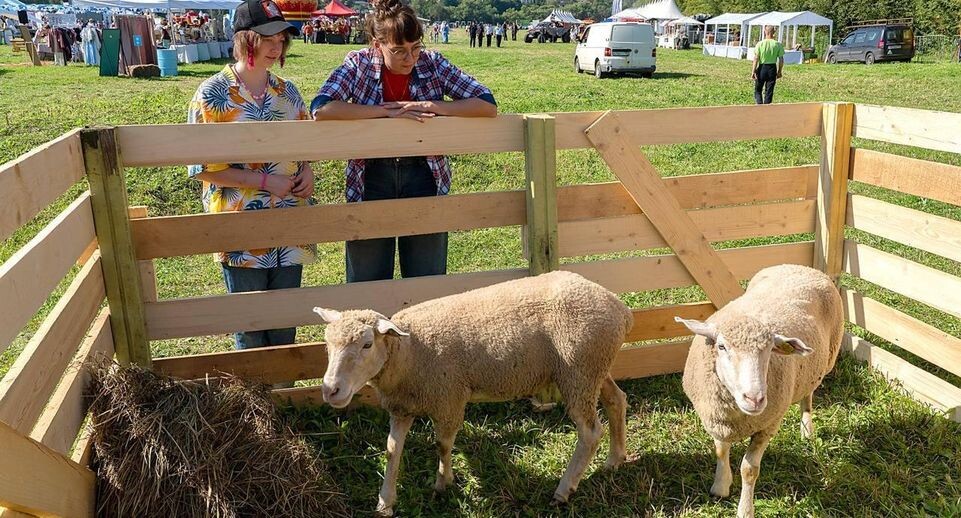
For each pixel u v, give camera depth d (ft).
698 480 13.14
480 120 14.30
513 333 12.26
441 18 529.04
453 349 12.09
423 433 14.42
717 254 16.66
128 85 60.49
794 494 12.50
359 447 13.98
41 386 9.38
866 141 40.04
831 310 13.79
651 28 79.20
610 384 13.19
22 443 7.95
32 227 26.12
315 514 11.41
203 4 105.19
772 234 17.53
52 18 126.00
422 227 14.55
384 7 13.38
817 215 17.69
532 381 12.68
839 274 17.88
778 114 16.67
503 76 77.71
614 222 15.83
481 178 32.76
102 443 11.09
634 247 16.16
